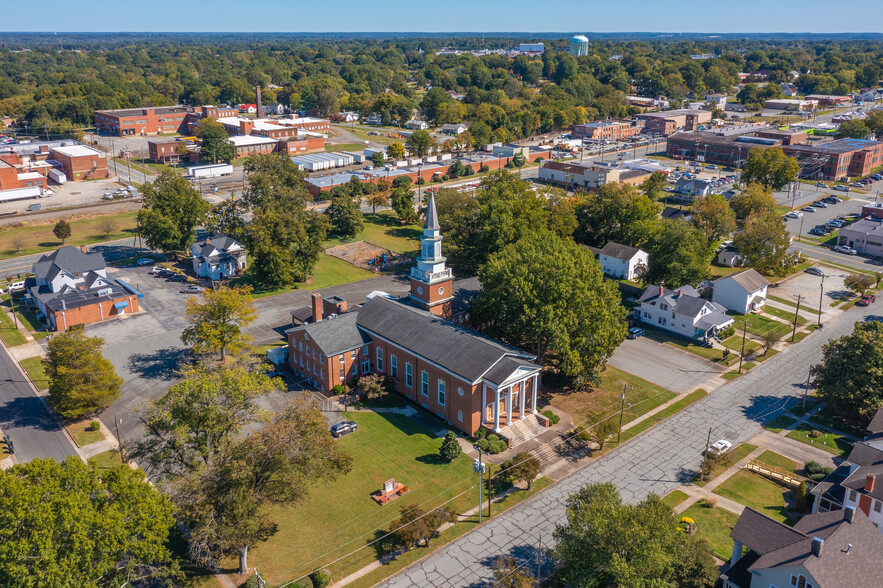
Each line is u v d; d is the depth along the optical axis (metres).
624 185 148.88
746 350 101.69
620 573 47.25
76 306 106.69
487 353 78.25
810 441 77.19
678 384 91.38
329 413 82.31
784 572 48.59
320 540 60.72
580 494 55.72
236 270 133.12
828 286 128.12
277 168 154.62
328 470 59.94
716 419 82.44
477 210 133.62
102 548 43.72
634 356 100.12
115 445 75.56
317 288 126.25
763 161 188.75
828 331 107.81
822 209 183.75
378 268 137.88
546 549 60.00
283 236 122.06
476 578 56.50
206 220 142.00
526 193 137.00
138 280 129.12
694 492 68.12
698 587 50.22
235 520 53.34
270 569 57.09
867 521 51.19
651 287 115.44
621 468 72.38
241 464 52.59
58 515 42.28
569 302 83.56
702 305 106.12
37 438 76.81
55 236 156.50
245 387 58.72
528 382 83.06
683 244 116.50
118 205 183.12
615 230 145.75
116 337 103.31
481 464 66.31
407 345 84.25
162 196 136.62
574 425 80.50
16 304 116.44
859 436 78.31
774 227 130.25
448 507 65.00
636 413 83.75
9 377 91.00
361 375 89.94
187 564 57.50
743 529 53.81
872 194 198.75
